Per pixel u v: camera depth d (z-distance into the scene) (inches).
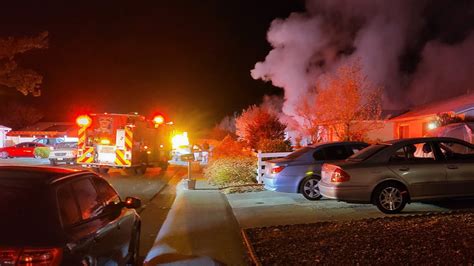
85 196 215.9
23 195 183.3
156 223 430.9
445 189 419.5
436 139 433.1
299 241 318.0
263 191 605.9
